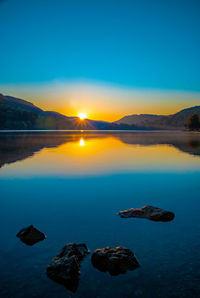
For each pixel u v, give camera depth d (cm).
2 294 391
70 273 432
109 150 2773
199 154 2356
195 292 392
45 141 4584
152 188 1093
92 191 1039
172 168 1582
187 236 596
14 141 4491
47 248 541
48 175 1355
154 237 592
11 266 471
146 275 439
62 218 726
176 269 454
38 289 404
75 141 4656
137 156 2189
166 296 383
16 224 682
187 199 927
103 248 512
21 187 1102
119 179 1266
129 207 831
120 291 398
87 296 387
